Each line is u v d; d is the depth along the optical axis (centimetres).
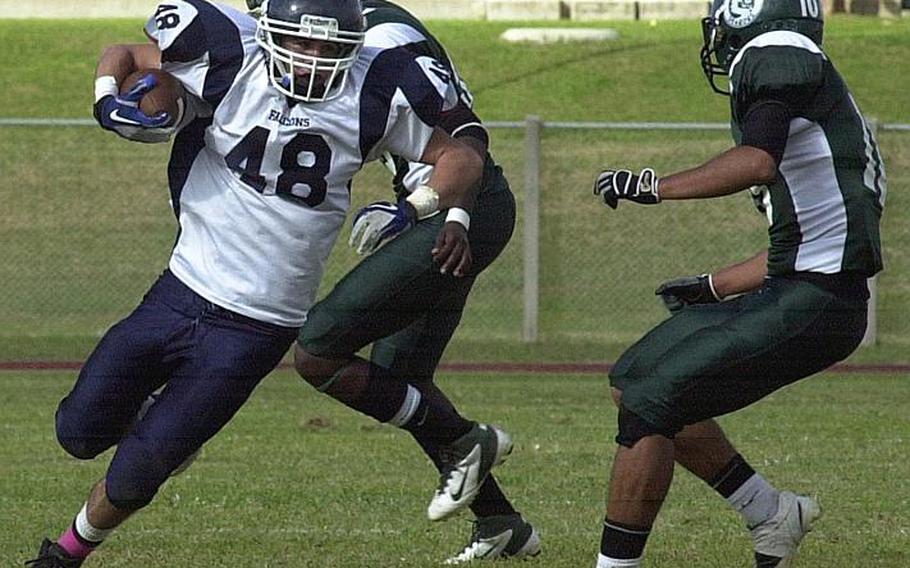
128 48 1512
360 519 2128
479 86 6806
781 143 1481
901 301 4350
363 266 1808
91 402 1520
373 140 1505
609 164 5278
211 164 1516
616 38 7106
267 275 1515
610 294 4609
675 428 1521
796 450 2664
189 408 1509
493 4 8294
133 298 4600
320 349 1797
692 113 6359
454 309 1881
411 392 1822
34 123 4131
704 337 1508
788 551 1675
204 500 2234
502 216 1900
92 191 5141
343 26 1453
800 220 1541
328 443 2738
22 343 4128
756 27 1598
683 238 4844
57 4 8906
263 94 1481
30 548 1936
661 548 1934
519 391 3391
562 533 2042
